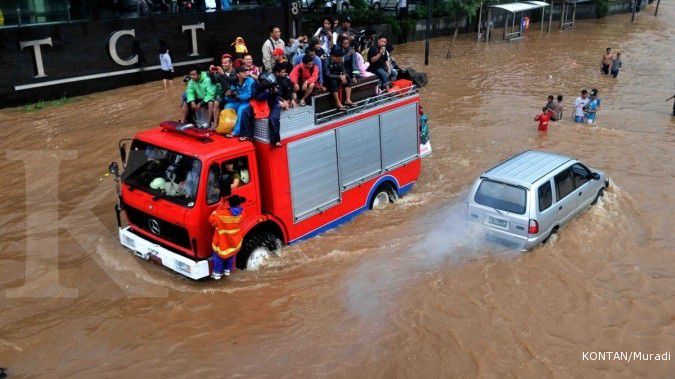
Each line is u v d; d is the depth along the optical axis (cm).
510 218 1038
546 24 4350
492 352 798
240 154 930
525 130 1848
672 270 1022
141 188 961
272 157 966
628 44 3566
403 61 2970
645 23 4481
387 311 882
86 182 1340
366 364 769
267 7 2498
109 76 2100
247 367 762
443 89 2378
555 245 1084
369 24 3347
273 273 984
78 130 1677
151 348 800
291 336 827
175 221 909
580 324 866
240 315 873
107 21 2044
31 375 746
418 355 787
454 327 848
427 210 1238
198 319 863
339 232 1124
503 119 1967
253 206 970
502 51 3303
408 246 1076
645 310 905
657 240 1127
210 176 895
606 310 901
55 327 843
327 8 3459
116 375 747
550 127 1892
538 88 2439
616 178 1448
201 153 893
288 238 1038
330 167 1083
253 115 943
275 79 990
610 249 1084
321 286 947
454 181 1410
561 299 924
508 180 1059
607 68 2705
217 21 2350
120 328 841
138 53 2150
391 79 1274
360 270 995
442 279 969
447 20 3750
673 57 3172
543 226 1048
